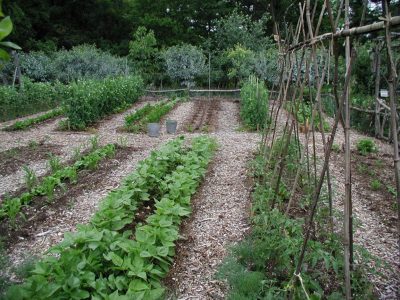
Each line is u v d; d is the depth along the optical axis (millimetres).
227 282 2914
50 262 2502
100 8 28875
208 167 6188
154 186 4777
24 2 25016
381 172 6074
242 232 3805
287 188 4676
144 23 27531
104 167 6090
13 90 12758
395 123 2049
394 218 4199
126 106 14484
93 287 2418
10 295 2078
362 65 11438
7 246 3500
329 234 3123
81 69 20703
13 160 6523
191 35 28062
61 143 8016
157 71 23297
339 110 2324
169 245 2975
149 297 2391
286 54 4590
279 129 8609
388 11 1955
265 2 25484
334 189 4887
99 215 3320
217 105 16469
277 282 2797
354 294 2600
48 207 4398
